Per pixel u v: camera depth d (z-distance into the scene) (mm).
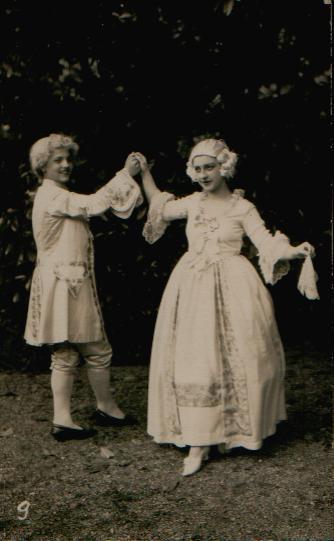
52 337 3949
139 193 3959
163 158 5102
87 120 5059
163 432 3871
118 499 3344
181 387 3680
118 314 5375
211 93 5074
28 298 5297
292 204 5277
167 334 3865
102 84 5008
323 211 5301
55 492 3430
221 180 3883
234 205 3871
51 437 4109
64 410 4055
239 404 3684
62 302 3936
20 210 5078
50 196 3969
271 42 4949
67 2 4887
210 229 3834
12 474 3627
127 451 3893
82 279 3998
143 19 4938
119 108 5059
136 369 5402
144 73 5035
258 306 3746
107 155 5098
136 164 4070
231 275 3766
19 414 4500
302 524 3082
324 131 5047
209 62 5031
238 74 5031
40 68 4949
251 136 5066
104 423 4262
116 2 4914
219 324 3715
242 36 4965
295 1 4875
